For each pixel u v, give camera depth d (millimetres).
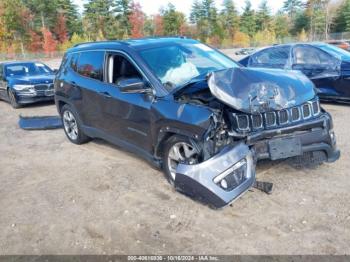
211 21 81625
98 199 4027
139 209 3729
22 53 62531
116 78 4848
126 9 74062
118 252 3037
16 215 3771
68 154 5730
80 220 3586
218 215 3504
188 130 3654
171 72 4391
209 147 3520
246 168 3516
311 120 3797
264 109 3592
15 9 66125
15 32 67312
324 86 7871
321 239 3045
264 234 3160
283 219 3365
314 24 81750
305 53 8180
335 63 7625
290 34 85938
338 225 3227
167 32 79875
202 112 3580
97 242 3195
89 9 72500
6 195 4293
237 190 3426
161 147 4199
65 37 74125
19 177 4871
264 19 84625
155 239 3188
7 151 6141
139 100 4340
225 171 3393
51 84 10508
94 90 5180
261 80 3812
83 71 5559
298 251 2912
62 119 6465
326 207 3535
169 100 3967
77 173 4863
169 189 4156
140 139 4492
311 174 4277
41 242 3250
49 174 4910
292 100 3750
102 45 5250
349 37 68500
